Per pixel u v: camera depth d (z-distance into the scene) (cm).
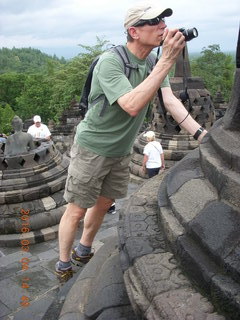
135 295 243
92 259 380
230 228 230
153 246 273
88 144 341
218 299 212
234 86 273
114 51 311
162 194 316
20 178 771
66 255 400
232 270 211
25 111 5138
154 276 243
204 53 4575
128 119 326
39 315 517
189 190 280
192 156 334
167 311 216
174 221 270
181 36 267
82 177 350
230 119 278
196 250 239
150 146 980
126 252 279
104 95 318
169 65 277
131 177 1162
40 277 621
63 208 784
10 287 594
